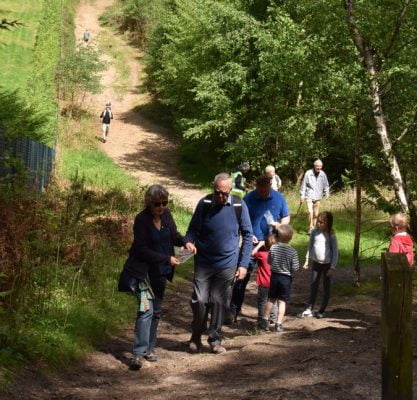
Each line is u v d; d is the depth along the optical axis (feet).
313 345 24.62
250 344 26.00
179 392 19.52
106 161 111.45
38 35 174.09
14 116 75.05
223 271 24.85
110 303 30.96
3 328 20.34
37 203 28.30
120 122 142.00
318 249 32.76
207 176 110.93
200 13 110.42
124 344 26.53
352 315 33.53
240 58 99.30
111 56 189.98
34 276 25.88
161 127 141.49
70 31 202.69
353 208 74.79
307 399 16.92
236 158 97.14
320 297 39.58
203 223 24.85
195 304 24.95
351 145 44.11
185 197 94.63
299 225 66.49
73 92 138.10
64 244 30.68
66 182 64.49
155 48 152.15
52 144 97.86
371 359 20.83
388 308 13.66
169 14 149.38
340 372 19.54
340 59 41.11
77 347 23.52
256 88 96.37
